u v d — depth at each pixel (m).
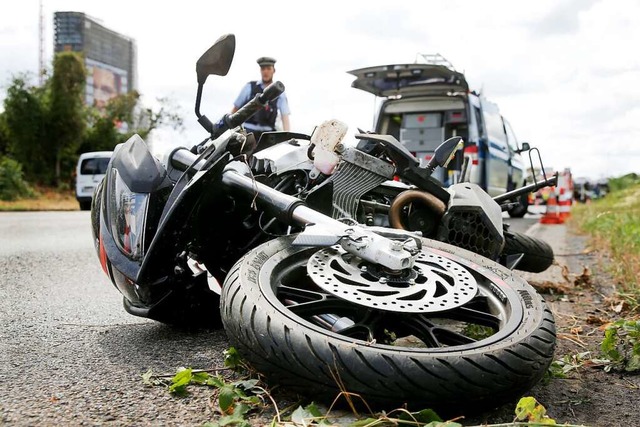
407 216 3.51
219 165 2.52
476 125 10.64
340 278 2.27
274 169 3.14
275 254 2.44
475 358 1.92
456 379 1.88
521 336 2.10
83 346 2.89
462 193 3.51
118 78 140.00
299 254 2.48
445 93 10.52
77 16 131.00
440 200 3.51
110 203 2.94
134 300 2.96
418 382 1.86
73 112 34.09
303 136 3.56
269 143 3.53
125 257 2.86
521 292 2.42
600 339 3.24
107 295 4.23
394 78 10.17
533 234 9.86
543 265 5.02
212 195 2.67
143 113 41.41
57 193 33.59
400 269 2.21
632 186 25.45
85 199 19.61
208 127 3.00
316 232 2.30
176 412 2.09
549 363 2.12
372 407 1.90
